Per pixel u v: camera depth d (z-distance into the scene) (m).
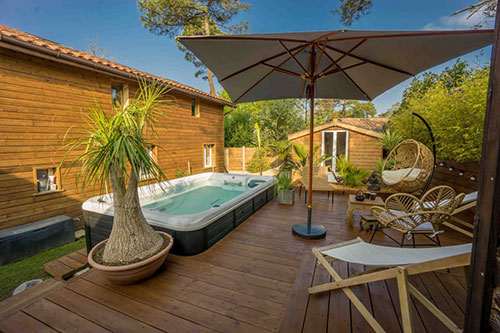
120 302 2.05
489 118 0.84
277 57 3.06
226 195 6.56
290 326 1.73
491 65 0.83
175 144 8.24
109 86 5.95
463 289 2.13
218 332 1.72
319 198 5.75
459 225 3.82
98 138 2.19
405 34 1.97
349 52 2.55
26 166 4.47
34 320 1.85
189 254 2.91
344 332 1.67
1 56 4.13
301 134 9.89
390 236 3.43
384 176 4.72
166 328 1.76
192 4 11.84
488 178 0.86
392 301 1.98
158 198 6.03
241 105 15.37
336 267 2.50
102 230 3.55
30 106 4.51
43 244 4.20
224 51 2.59
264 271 2.54
